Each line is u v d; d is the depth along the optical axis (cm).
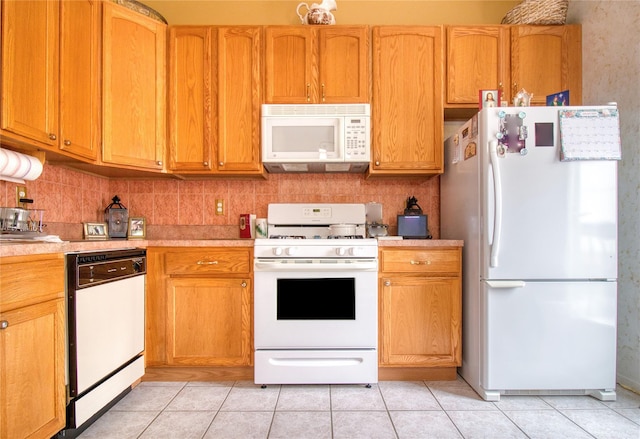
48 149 165
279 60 229
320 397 189
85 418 151
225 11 264
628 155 201
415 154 230
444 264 207
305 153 226
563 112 182
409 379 210
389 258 206
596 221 181
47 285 134
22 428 122
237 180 262
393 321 206
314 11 236
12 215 162
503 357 182
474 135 197
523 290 182
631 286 198
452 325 206
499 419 166
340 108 226
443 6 264
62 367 141
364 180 263
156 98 223
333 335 200
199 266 205
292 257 201
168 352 204
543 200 182
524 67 232
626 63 202
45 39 160
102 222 250
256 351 200
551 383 182
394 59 230
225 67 229
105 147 202
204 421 165
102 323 164
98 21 199
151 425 162
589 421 164
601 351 181
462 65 233
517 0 264
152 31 221
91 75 192
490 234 183
